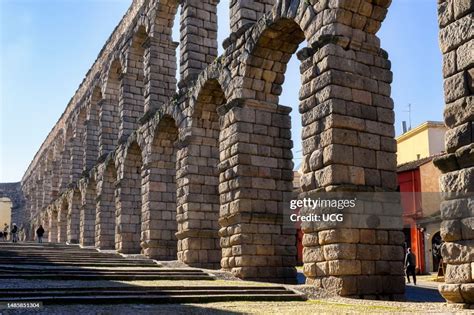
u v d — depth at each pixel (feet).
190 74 103.86
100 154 156.87
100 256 108.27
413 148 169.78
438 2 46.24
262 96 85.40
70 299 50.62
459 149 42.29
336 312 44.91
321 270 62.39
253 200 82.43
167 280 72.90
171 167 117.91
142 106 140.36
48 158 249.14
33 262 85.87
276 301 57.52
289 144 86.63
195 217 97.86
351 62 65.62
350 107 64.28
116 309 47.11
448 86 44.45
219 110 88.33
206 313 45.62
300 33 80.33
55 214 223.51
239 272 80.07
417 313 41.86
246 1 87.92
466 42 43.24
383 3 67.05
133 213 131.03
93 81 175.73
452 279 42.29
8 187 353.10
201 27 107.65
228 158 85.25
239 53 86.17
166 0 123.24
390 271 62.64
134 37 137.90
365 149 64.34
